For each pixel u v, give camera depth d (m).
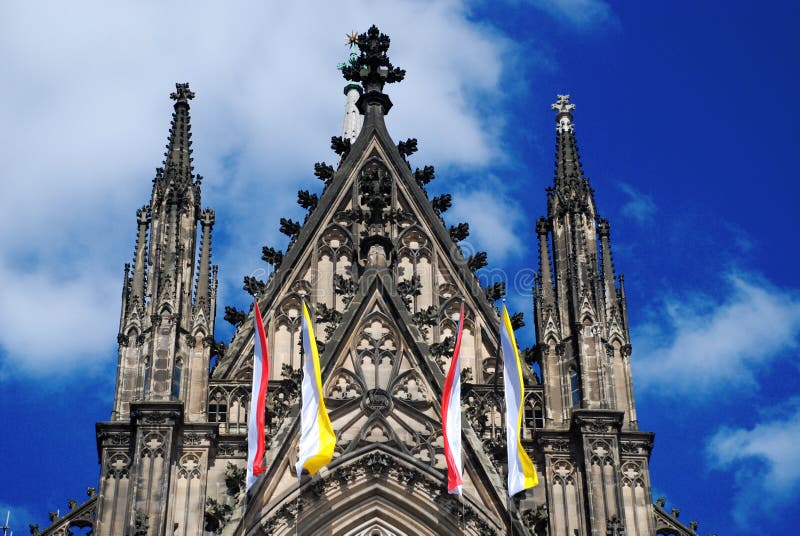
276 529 86.12
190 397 91.12
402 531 87.50
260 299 96.81
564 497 88.62
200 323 93.62
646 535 86.69
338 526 87.19
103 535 86.00
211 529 87.00
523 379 93.81
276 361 95.38
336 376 91.06
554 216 98.69
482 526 86.62
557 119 104.19
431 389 90.69
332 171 104.50
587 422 89.31
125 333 92.31
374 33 111.25
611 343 93.38
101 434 88.75
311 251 99.38
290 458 88.00
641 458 89.12
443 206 102.81
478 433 90.00
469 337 96.56
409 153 105.50
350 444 88.56
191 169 100.06
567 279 95.94
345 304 94.75
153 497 86.00
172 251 95.12
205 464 88.50
